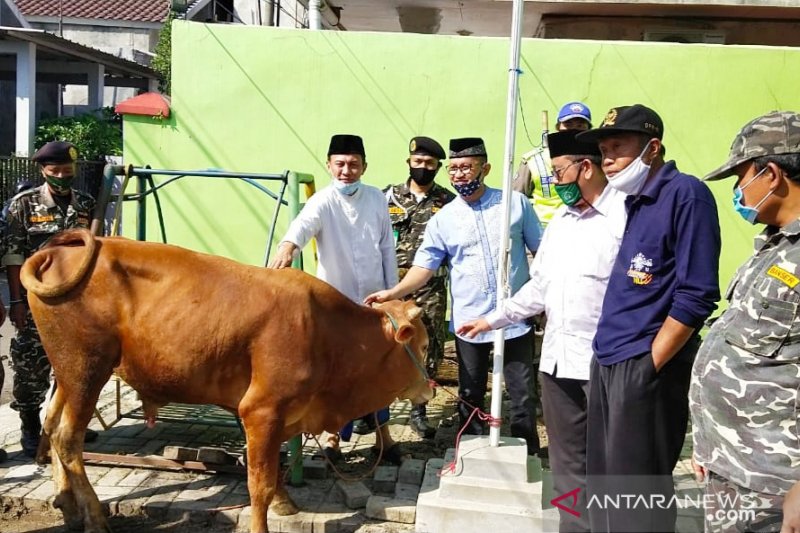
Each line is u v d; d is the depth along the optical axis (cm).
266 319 345
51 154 453
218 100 727
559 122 522
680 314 272
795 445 240
